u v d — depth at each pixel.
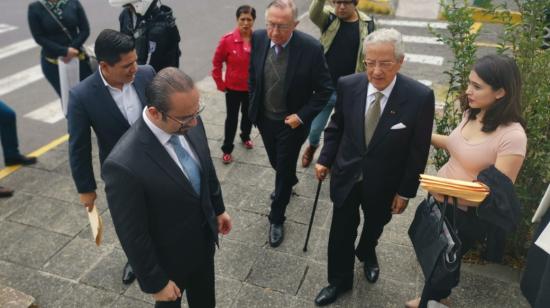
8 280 3.25
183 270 2.24
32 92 6.67
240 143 5.05
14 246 3.57
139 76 2.69
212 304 2.66
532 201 3.09
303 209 3.96
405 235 3.63
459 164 2.44
